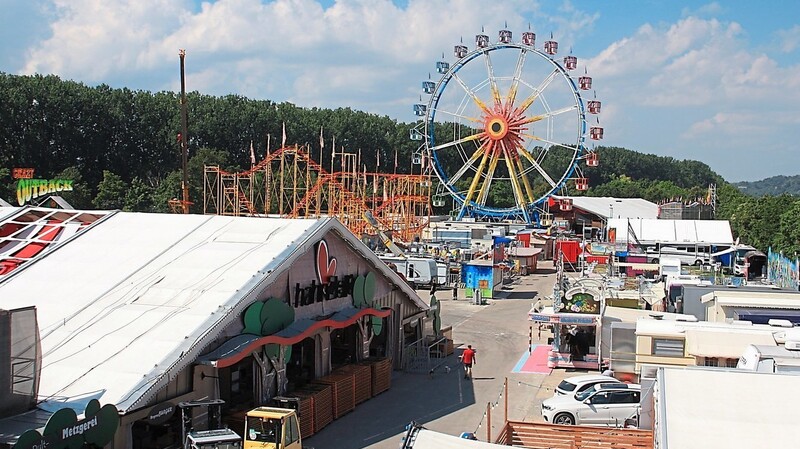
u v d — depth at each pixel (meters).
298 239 34.38
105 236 37.72
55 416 21.27
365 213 101.56
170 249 35.31
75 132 141.50
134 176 151.38
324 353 35.62
